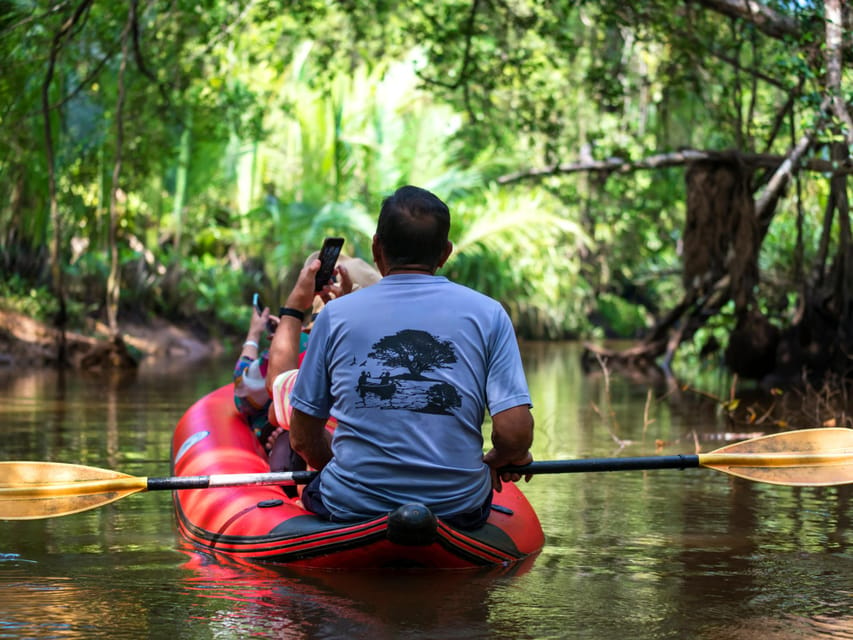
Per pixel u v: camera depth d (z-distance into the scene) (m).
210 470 4.09
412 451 3.15
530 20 13.06
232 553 3.47
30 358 15.70
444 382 3.16
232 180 24.41
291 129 24.33
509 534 3.50
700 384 13.41
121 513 4.33
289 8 13.89
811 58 10.08
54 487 3.36
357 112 23.77
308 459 3.42
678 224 22.23
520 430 3.19
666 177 17.80
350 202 22.95
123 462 5.73
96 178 18.47
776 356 13.59
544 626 2.65
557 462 3.39
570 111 17.98
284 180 25.67
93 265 19.73
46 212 17.98
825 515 4.41
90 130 17.12
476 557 3.28
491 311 3.25
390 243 3.29
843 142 10.86
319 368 3.28
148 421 8.00
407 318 3.20
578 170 15.19
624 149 14.81
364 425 3.18
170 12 13.84
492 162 23.62
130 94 15.72
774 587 3.11
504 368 3.21
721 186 13.42
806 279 15.04
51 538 3.79
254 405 4.58
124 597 2.91
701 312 15.58
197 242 25.33
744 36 12.56
